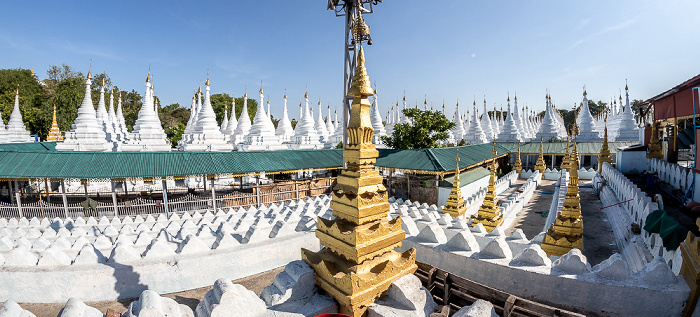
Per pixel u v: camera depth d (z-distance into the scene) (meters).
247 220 14.13
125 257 8.57
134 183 30.12
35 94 64.31
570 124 85.75
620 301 5.77
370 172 5.82
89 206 20.64
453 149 31.38
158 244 8.91
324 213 14.88
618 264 5.96
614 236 13.45
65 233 12.48
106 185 30.39
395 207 15.08
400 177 29.50
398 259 6.20
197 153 24.02
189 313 5.34
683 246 6.30
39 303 7.84
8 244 9.82
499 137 52.84
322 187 26.55
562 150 42.50
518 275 6.67
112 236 12.53
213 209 21.75
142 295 5.20
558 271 6.41
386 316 5.18
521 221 20.44
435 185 26.16
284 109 47.81
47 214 20.75
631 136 44.97
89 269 8.04
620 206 15.55
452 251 7.94
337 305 5.62
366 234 5.56
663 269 5.75
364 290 5.39
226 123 52.06
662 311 5.58
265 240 10.08
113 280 8.09
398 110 60.41
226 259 9.08
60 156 21.39
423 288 5.77
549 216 18.11
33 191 27.97
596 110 105.62
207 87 36.41
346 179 5.84
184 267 8.62
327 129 60.53
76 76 77.00
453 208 18.84
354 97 5.83
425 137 35.03
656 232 8.84
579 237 11.42
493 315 4.84
